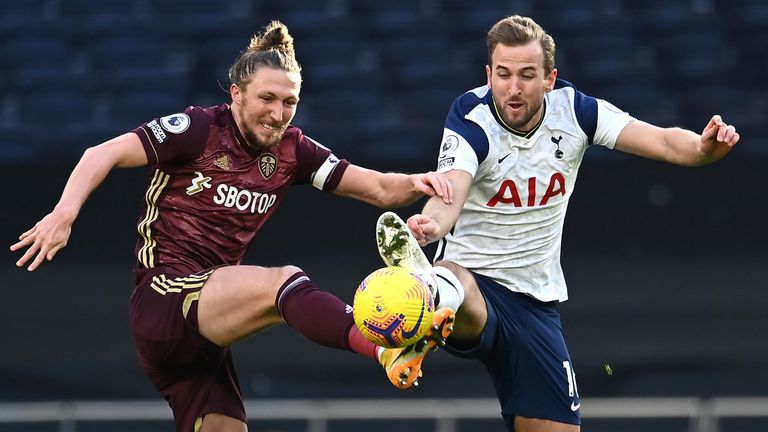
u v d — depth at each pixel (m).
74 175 16.44
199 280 16.81
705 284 35.38
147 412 31.62
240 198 17.67
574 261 35.72
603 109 18.03
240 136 17.56
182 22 55.38
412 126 46.19
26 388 35.25
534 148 17.81
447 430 31.33
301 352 35.31
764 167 35.81
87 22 55.19
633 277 35.50
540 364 18.84
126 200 35.75
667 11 56.34
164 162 17.31
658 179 35.91
